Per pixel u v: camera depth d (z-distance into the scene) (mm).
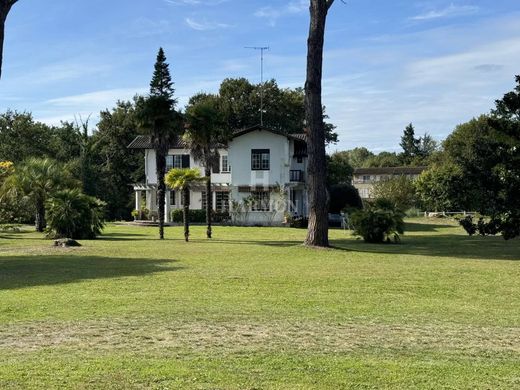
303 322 8422
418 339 7480
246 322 8391
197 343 7168
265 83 65875
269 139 46969
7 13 17469
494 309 9578
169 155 48750
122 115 63500
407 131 134500
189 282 12312
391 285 12039
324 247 22109
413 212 59656
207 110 28562
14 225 37188
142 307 9477
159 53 28000
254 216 45938
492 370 6117
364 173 108688
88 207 28297
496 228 21781
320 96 22547
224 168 49031
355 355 6660
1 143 57969
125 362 6270
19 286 11703
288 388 5438
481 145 21938
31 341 7234
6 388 5395
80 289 11320
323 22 22391
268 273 13906
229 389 5395
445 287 11836
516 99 21312
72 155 60938
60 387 5430
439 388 5500
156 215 46938
